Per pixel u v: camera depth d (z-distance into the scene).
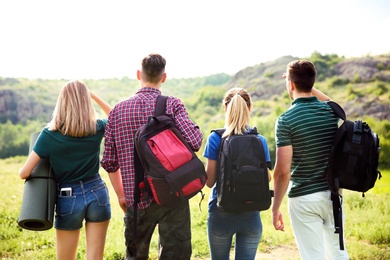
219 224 3.78
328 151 3.60
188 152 3.38
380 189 13.41
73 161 3.76
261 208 3.60
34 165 3.73
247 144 3.59
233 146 3.58
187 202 3.53
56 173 3.78
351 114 35.22
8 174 15.23
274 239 7.14
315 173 3.59
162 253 3.52
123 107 3.57
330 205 3.58
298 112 3.59
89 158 3.81
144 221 3.51
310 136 3.55
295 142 3.58
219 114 46.81
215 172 3.82
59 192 3.78
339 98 38.50
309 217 3.59
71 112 3.67
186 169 3.32
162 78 3.70
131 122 3.54
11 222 7.60
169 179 3.27
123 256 5.97
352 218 8.41
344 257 3.60
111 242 6.49
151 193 3.43
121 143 3.56
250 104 3.99
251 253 3.85
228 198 3.56
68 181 3.78
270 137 27.41
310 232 3.59
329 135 3.62
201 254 6.29
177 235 3.49
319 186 3.57
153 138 3.35
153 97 3.61
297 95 3.72
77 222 3.77
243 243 3.85
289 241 7.14
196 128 3.53
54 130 3.70
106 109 4.22
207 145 3.84
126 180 3.56
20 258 5.82
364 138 3.47
